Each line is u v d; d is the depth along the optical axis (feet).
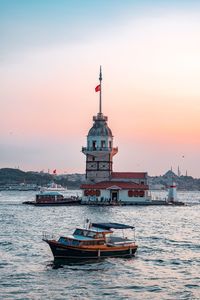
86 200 624.18
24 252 248.52
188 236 323.16
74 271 210.38
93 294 176.65
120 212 513.04
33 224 384.27
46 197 636.89
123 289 183.52
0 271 206.59
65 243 236.22
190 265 224.33
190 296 175.73
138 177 644.69
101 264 225.15
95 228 254.68
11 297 170.91
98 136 645.10
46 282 191.01
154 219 443.32
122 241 247.09
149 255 247.29
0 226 367.25
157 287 186.60
